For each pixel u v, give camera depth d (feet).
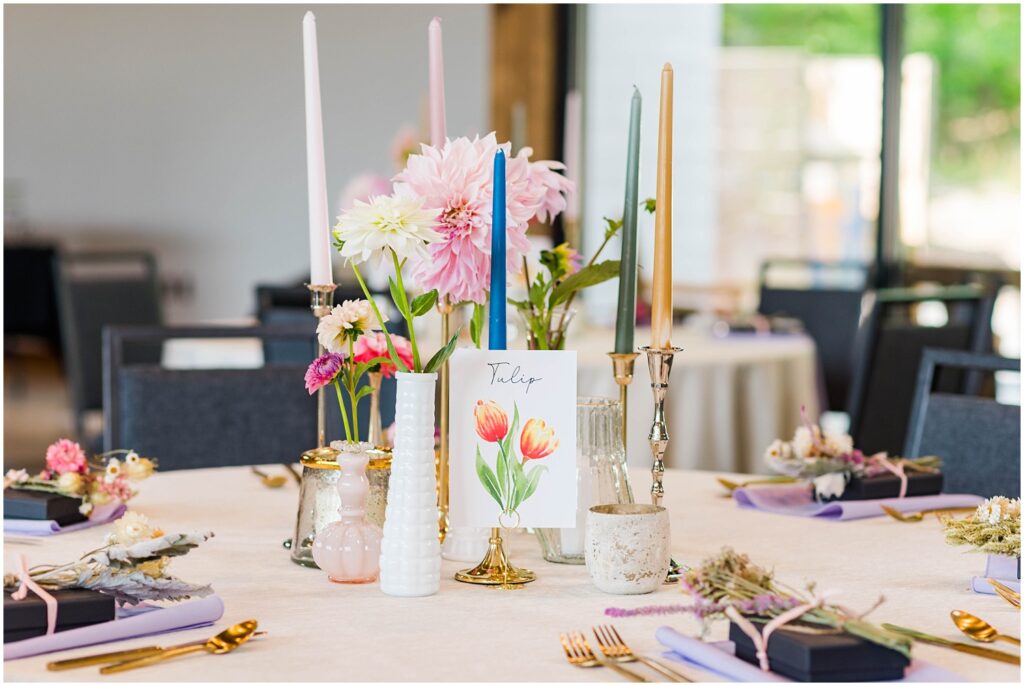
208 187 23.61
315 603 3.58
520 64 22.07
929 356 6.53
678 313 20.43
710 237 20.93
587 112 21.86
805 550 4.37
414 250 3.58
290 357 10.39
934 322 18.79
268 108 23.29
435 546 3.67
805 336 12.13
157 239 23.89
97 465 4.87
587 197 21.89
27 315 23.98
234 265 23.61
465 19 22.27
